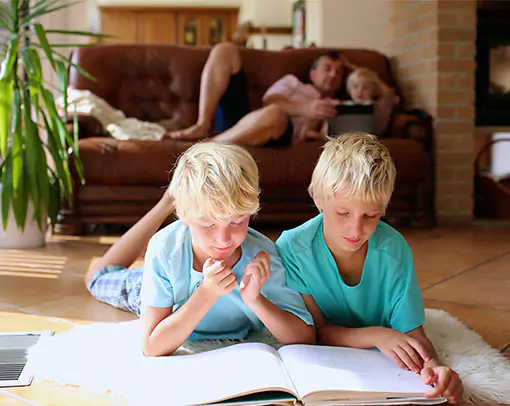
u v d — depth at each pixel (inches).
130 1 288.0
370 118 125.7
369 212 42.6
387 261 47.3
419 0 143.0
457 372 43.6
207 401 37.3
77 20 176.7
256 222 126.7
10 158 100.9
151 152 114.7
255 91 143.0
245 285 44.6
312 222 49.4
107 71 137.9
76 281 79.0
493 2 139.2
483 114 142.9
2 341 52.8
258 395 38.3
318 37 183.6
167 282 46.9
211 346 50.9
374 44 173.2
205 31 295.4
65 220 117.0
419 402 38.3
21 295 71.4
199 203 40.5
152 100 140.8
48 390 42.2
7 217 99.7
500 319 61.4
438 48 136.5
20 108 99.0
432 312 59.3
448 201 139.7
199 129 126.0
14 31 99.5
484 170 155.1
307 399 37.4
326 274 48.6
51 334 55.1
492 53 141.4
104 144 114.3
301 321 48.0
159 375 42.2
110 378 43.2
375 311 49.8
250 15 272.7
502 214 145.2
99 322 60.4
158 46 142.6
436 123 138.2
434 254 98.5
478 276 81.8
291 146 120.6
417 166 123.0
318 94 133.6
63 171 101.7
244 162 42.6
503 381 42.0
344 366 42.0
